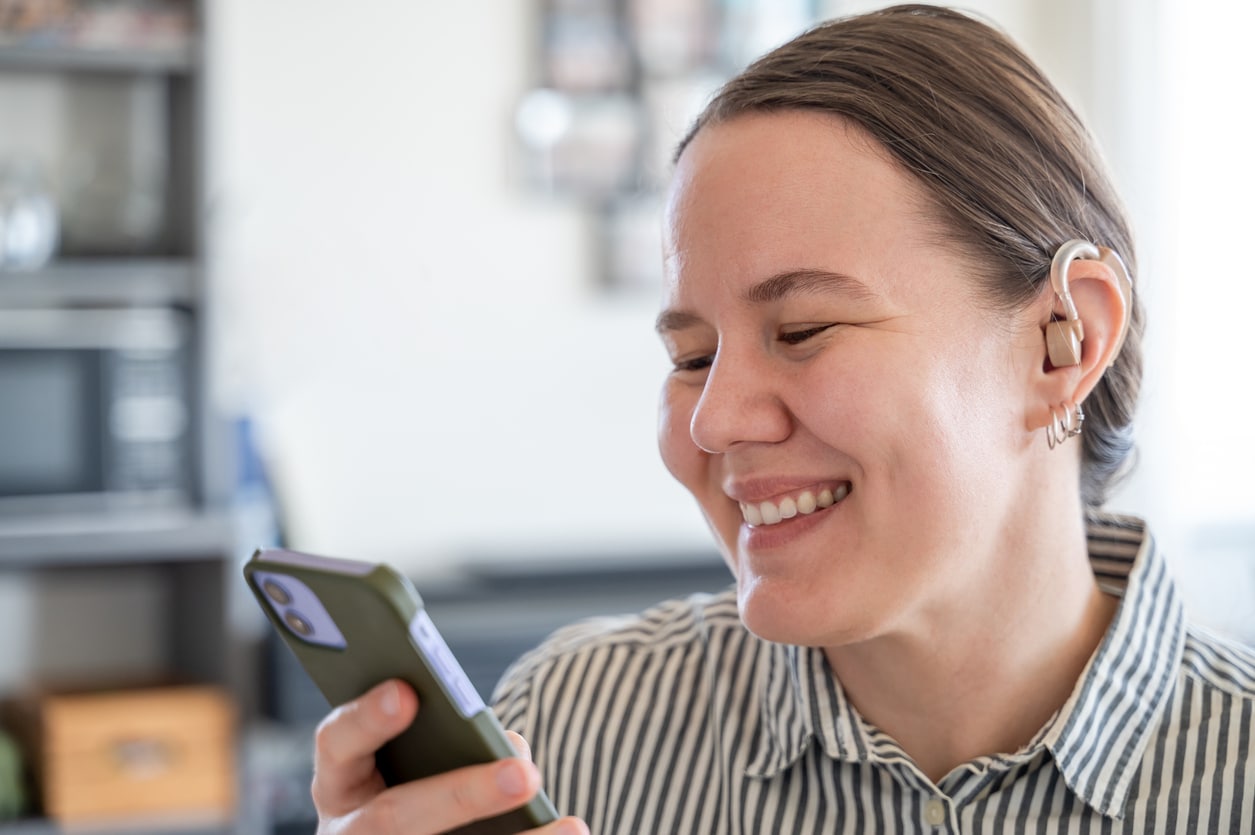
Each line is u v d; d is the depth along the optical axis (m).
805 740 1.07
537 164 3.49
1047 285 0.98
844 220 0.93
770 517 0.96
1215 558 3.51
